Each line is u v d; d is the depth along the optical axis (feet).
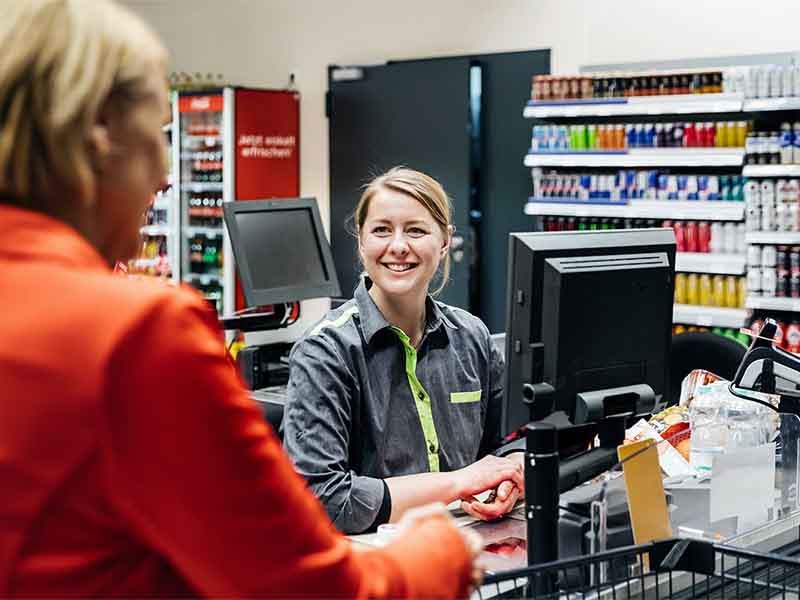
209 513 3.17
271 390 14.48
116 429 3.12
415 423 8.91
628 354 7.43
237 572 3.22
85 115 3.32
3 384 3.14
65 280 3.25
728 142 19.85
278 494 3.29
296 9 27.86
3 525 3.15
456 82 24.61
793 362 7.46
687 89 20.04
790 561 5.51
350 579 3.40
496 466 8.50
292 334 15.43
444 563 3.72
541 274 6.95
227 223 14.78
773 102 18.89
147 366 3.14
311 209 15.64
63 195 3.40
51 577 3.15
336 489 8.14
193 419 3.15
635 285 7.38
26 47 3.28
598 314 7.15
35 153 3.33
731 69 19.47
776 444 7.50
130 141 3.48
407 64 25.50
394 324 8.87
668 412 8.67
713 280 20.51
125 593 3.26
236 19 29.17
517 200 24.26
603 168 22.31
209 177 28.55
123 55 3.41
